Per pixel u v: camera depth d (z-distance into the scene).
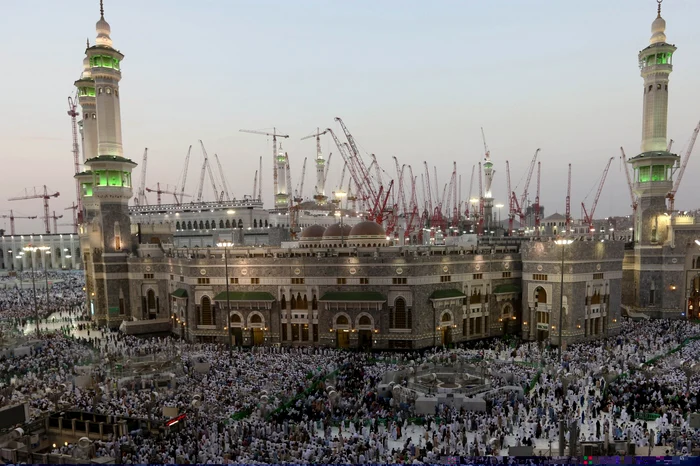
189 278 82.38
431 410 47.12
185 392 49.31
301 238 91.56
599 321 80.88
